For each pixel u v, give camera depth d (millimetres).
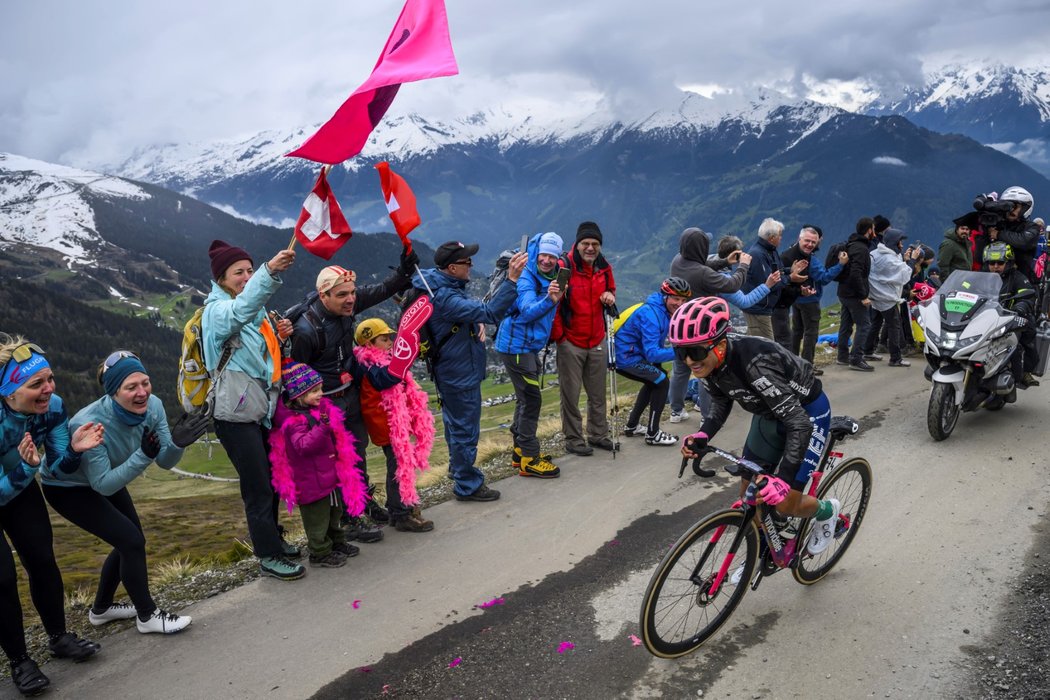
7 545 4203
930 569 5180
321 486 5383
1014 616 4504
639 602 4938
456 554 5801
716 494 6844
